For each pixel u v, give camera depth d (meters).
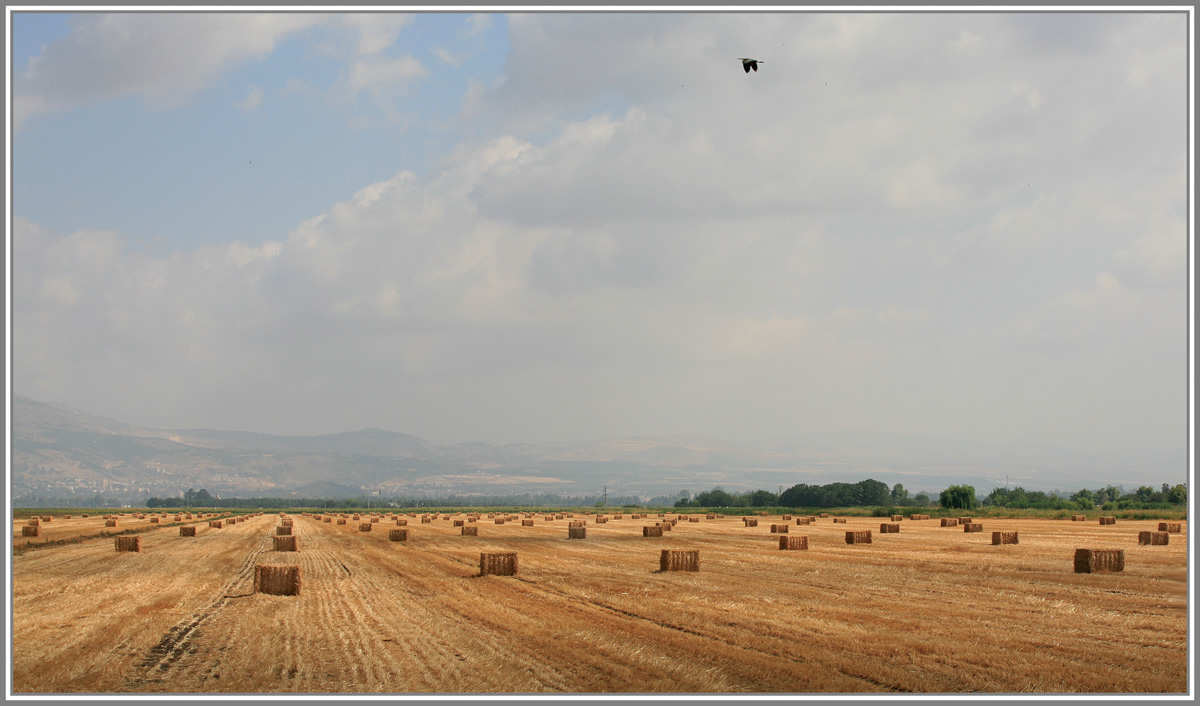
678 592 26.98
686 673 16.20
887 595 25.89
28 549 50.56
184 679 16.20
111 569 37.16
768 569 34.41
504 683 15.56
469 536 64.94
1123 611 22.58
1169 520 84.06
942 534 61.72
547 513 142.00
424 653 18.02
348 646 18.80
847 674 16.12
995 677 15.81
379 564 38.97
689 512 148.75
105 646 19.17
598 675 16.08
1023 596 25.45
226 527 82.19
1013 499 140.50
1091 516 91.25
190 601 26.14
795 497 170.50
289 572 27.50
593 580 30.86
